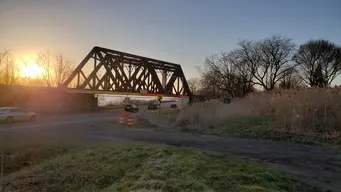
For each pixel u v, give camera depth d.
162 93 53.28
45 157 10.02
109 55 42.78
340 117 12.47
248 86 41.78
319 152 9.36
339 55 50.50
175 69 59.41
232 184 5.57
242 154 9.14
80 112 37.78
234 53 42.53
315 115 13.55
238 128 15.38
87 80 39.38
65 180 6.83
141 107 65.31
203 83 49.38
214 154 8.84
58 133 15.38
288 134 12.56
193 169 6.62
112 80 43.44
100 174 7.01
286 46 40.59
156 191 5.01
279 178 6.11
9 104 28.91
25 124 19.70
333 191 5.39
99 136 14.37
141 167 7.22
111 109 49.28
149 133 15.83
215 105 21.75
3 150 10.34
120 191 5.48
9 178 7.28
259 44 41.41
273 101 17.36
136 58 48.38
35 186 6.57
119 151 9.50
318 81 51.69
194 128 17.52
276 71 40.78
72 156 9.34
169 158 7.98
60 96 36.12
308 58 52.81
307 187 5.61
